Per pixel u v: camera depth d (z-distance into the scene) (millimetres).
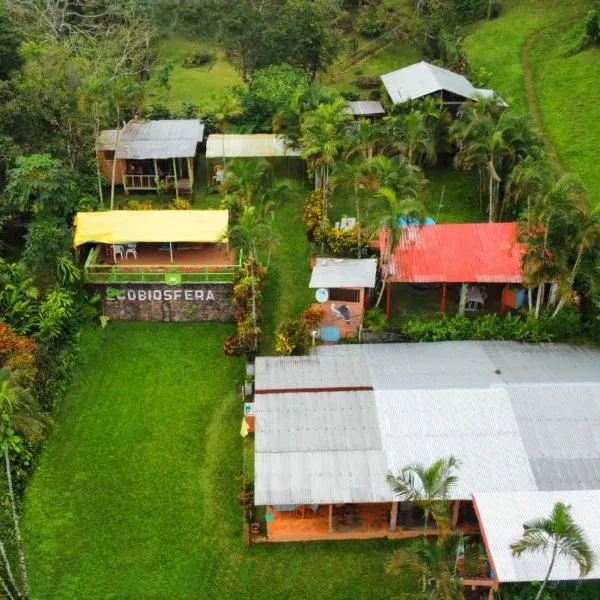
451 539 30766
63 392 43812
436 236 47719
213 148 62250
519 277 44938
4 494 36688
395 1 97312
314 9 77625
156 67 86562
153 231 49875
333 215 57688
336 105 55844
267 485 34250
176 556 35156
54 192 49812
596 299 44344
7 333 41375
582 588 31484
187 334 48562
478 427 36625
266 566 34625
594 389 38625
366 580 33906
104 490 38219
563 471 34688
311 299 49844
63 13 80562
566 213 41312
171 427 41781
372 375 40125
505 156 54125
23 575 32562
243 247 46594
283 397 38406
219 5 87375
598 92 72562
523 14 90375
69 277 47344
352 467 34969
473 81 76750
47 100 55875
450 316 47281
